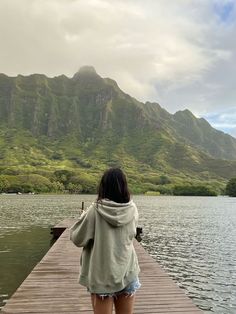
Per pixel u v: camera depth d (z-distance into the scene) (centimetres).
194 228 4447
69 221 3522
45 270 1314
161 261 2309
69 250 1806
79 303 898
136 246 1956
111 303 398
